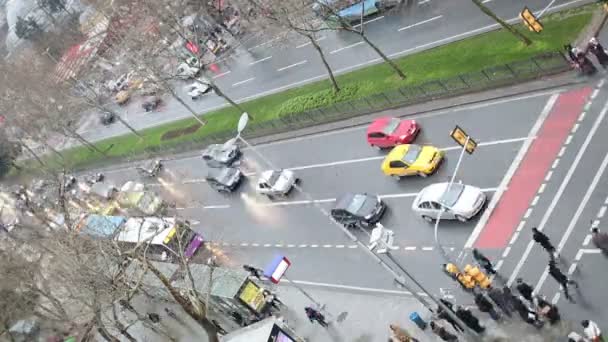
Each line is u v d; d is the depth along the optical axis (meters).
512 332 41.75
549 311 39.91
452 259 49.06
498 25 64.12
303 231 64.31
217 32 107.00
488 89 58.44
